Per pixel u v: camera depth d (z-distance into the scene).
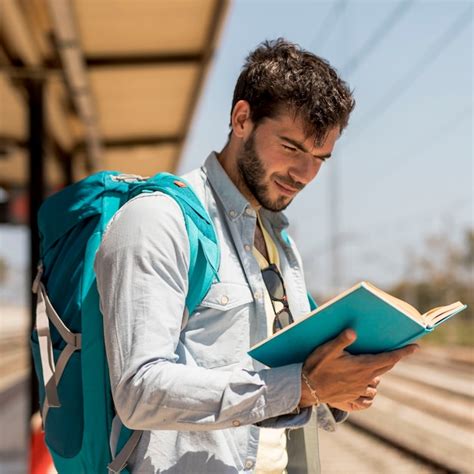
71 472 1.89
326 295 39.16
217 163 2.01
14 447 8.55
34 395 6.69
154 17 6.85
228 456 1.77
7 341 36.94
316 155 1.88
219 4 6.55
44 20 7.10
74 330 1.86
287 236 2.19
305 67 1.84
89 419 1.81
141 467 1.74
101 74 8.21
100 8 6.54
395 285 39.69
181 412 1.61
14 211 11.82
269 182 1.91
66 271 1.91
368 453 9.82
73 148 12.35
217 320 1.82
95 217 1.93
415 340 1.70
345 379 1.67
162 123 10.74
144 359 1.61
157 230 1.71
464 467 8.52
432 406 14.30
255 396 1.63
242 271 1.89
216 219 1.94
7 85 9.06
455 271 40.41
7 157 13.23
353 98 1.92
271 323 1.99
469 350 29.03
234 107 1.94
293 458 2.04
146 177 2.05
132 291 1.66
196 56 7.89
